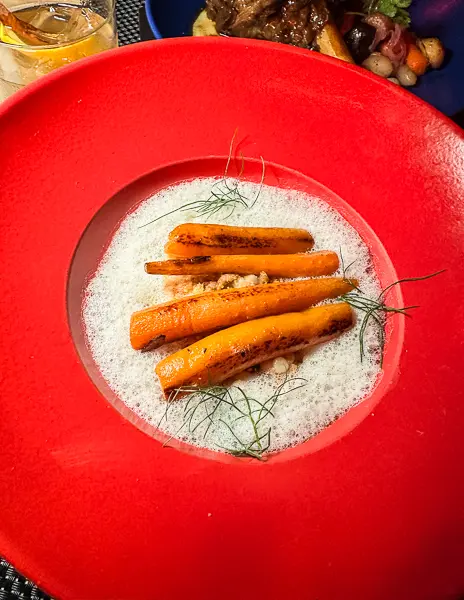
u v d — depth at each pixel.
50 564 0.15
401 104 0.21
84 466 0.16
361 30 0.30
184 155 0.21
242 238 0.19
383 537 0.16
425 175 0.21
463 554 0.16
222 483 0.16
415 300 0.19
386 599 0.15
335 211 0.21
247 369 0.18
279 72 0.21
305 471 0.16
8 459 0.16
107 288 0.19
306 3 0.28
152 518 0.15
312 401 0.18
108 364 0.18
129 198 0.20
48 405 0.16
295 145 0.21
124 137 0.20
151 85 0.21
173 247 0.18
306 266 0.19
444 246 0.20
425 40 0.32
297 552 0.15
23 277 0.18
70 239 0.19
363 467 0.16
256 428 0.17
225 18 0.29
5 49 0.22
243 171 0.21
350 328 0.19
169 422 0.17
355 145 0.21
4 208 0.19
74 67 0.20
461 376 0.18
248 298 0.17
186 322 0.17
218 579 0.15
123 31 0.28
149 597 0.15
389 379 0.18
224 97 0.21
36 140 0.20
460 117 0.31
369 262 0.20
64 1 0.25
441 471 0.17
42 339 0.17
